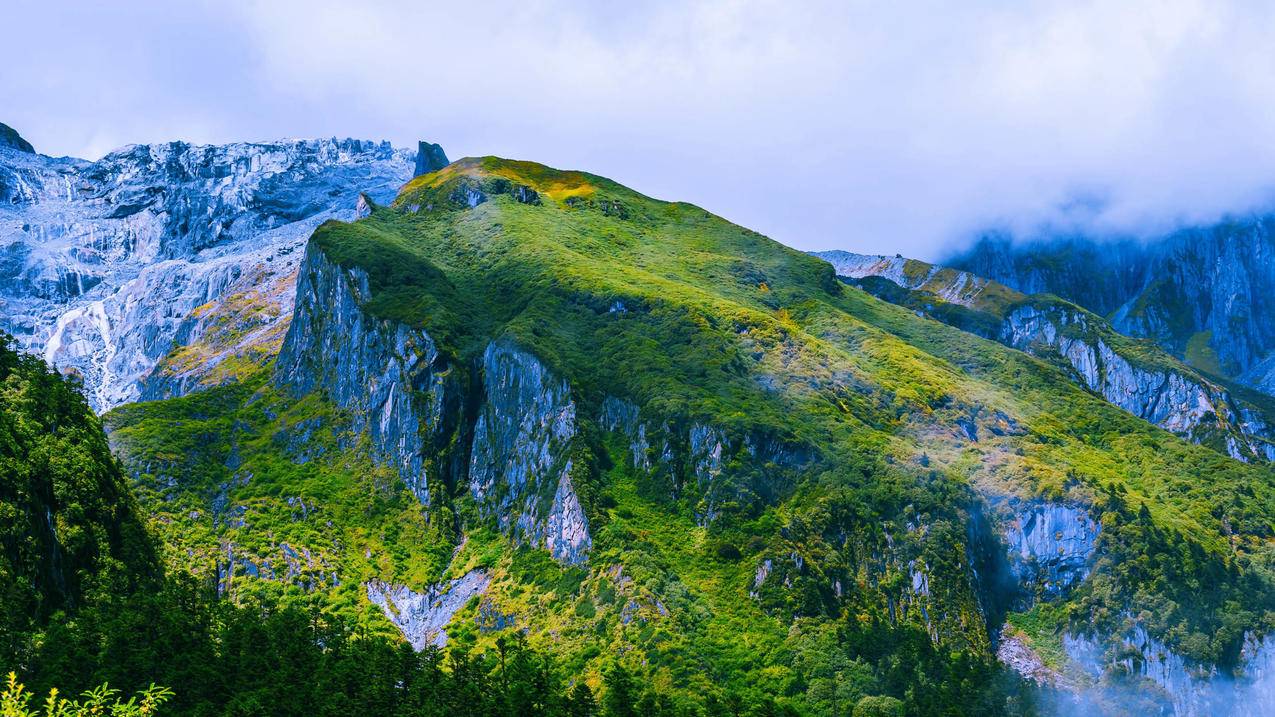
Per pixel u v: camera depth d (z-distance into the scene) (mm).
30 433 197625
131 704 111250
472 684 182875
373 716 168000
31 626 164875
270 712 159750
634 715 183875
